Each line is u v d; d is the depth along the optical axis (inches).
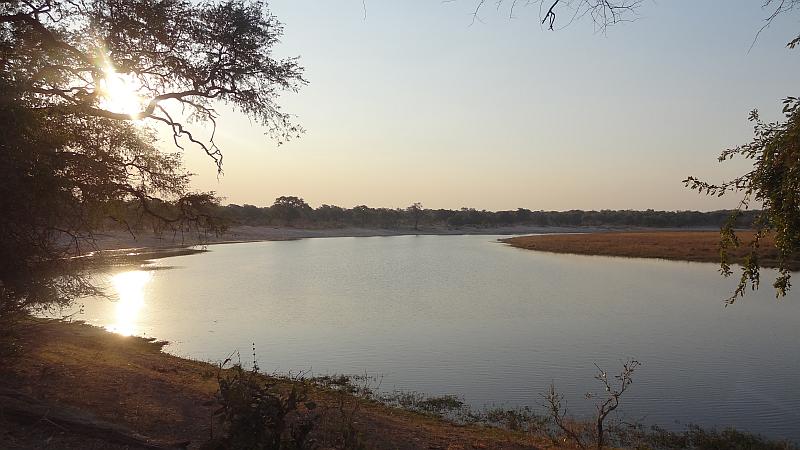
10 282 293.3
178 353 732.0
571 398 561.9
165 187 404.2
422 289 1482.5
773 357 733.3
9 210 275.7
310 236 5022.1
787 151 168.9
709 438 449.4
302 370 660.1
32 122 275.1
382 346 796.6
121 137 366.9
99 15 401.1
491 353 753.0
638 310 1120.2
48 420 257.3
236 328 929.5
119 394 338.0
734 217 198.8
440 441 369.1
